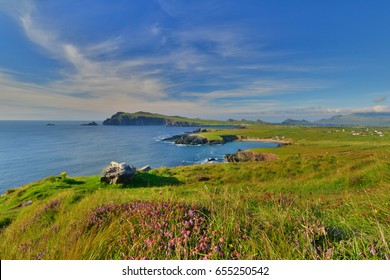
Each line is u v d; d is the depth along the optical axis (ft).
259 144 550.36
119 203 26.94
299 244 14.20
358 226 18.19
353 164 75.31
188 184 88.28
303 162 110.42
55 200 49.24
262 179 94.43
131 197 37.32
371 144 406.41
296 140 592.19
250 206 25.27
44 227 32.91
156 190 58.23
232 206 21.27
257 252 13.98
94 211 25.35
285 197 30.48
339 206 27.09
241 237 15.62
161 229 17.03
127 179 80.23
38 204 55.62
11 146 466.70
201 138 570.05
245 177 99.04
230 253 14.03
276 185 64.59
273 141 608.60
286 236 15.35
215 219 17.51
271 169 104.58
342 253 13.52
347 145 392.06
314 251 13.38
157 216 19.12
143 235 16.21
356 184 53.72
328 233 15.98
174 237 15.69
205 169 118.11
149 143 535.60
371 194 30.73
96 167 268.00
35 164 284.82
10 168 263.49
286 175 94.84
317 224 16.60
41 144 502.79
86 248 15.55
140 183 82.74
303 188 58.49
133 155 355.97
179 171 114.62
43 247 19.85
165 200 24.40
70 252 15.49
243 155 308.60
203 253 13.94
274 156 277.23
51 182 83.25
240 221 17.87
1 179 217.56
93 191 66.18
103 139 629.10
